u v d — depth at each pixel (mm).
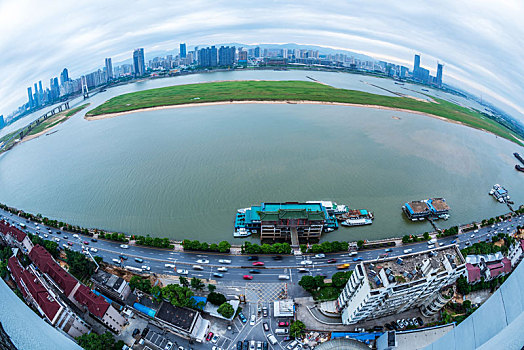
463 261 192500
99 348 171375
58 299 190750
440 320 199625
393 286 171125
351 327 194750
